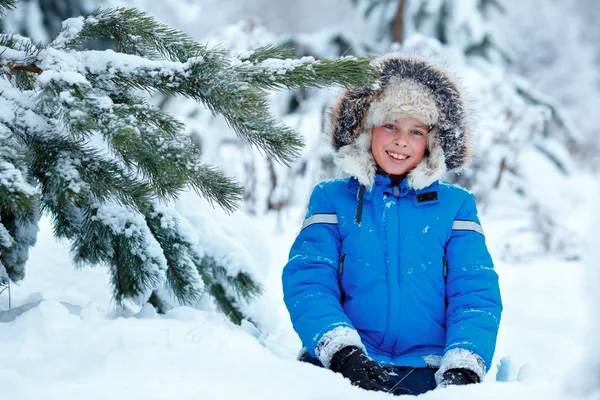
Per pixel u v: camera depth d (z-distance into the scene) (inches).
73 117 71.1
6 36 86.0
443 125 93.2
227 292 103.9
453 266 89.3
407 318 86.9
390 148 91.4
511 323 140.6
